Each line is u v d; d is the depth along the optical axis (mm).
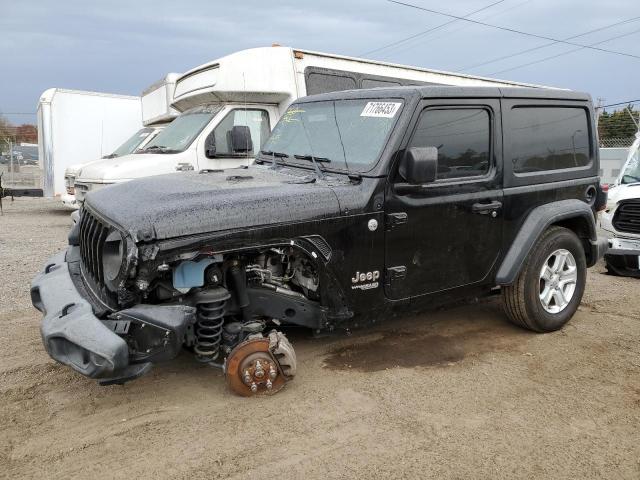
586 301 6324
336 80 9594
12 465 3051
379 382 4105
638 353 4730
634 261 7566
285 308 3922
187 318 3361
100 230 3705
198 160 9117
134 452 3180
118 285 3322
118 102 16047
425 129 4281
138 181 4316
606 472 3045
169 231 3307
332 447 3250
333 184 4070
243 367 3697
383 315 4309
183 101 10383
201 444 3266
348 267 3975
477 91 4609
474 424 3527
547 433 3436
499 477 2988
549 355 4672
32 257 8844
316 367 4359
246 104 9281
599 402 3842
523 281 4953
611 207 7793
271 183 4082
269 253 3934
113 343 3074
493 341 4996
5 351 4652
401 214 4148
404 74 10336
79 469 3021
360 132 4410
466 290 4727
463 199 4477
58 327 3264
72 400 3793
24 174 28578
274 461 3105
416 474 3004
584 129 5578
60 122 15312
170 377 4141
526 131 4996
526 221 4961
